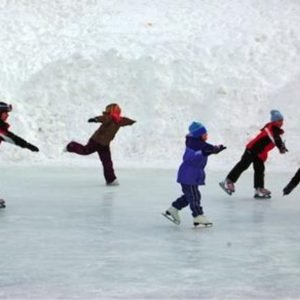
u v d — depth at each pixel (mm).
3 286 7914
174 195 16188
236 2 34594
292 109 25141
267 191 15906
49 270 8734
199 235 11273
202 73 27531
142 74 27656
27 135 25234
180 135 24938
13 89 28000
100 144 17906
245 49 28844
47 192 16672
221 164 22469
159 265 9039
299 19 32031
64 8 34906
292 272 8680
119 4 35156
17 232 11500
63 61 28781
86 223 12414
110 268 8852
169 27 32000
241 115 25391
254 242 10703
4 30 32656
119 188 17469
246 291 7742
